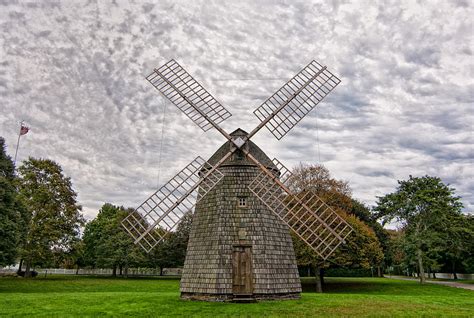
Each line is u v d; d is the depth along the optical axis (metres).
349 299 25.48
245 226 24.47
